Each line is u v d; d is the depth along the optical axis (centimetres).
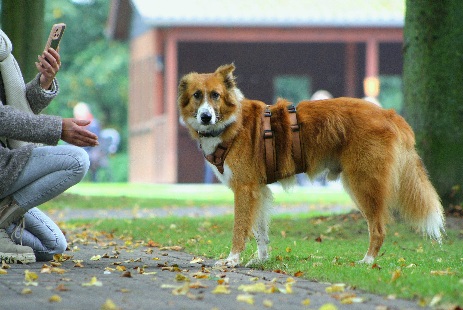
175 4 3528
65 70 5631
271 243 1220
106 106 5656
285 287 771
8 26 1934
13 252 904
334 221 1461
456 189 1435
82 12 5684
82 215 1944
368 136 979
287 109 994
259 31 3559
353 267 901
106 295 720
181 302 692
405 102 1478
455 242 1259
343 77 4256
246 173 979
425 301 679
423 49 1443
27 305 667
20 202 884
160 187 3350
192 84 983
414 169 1008
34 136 852
